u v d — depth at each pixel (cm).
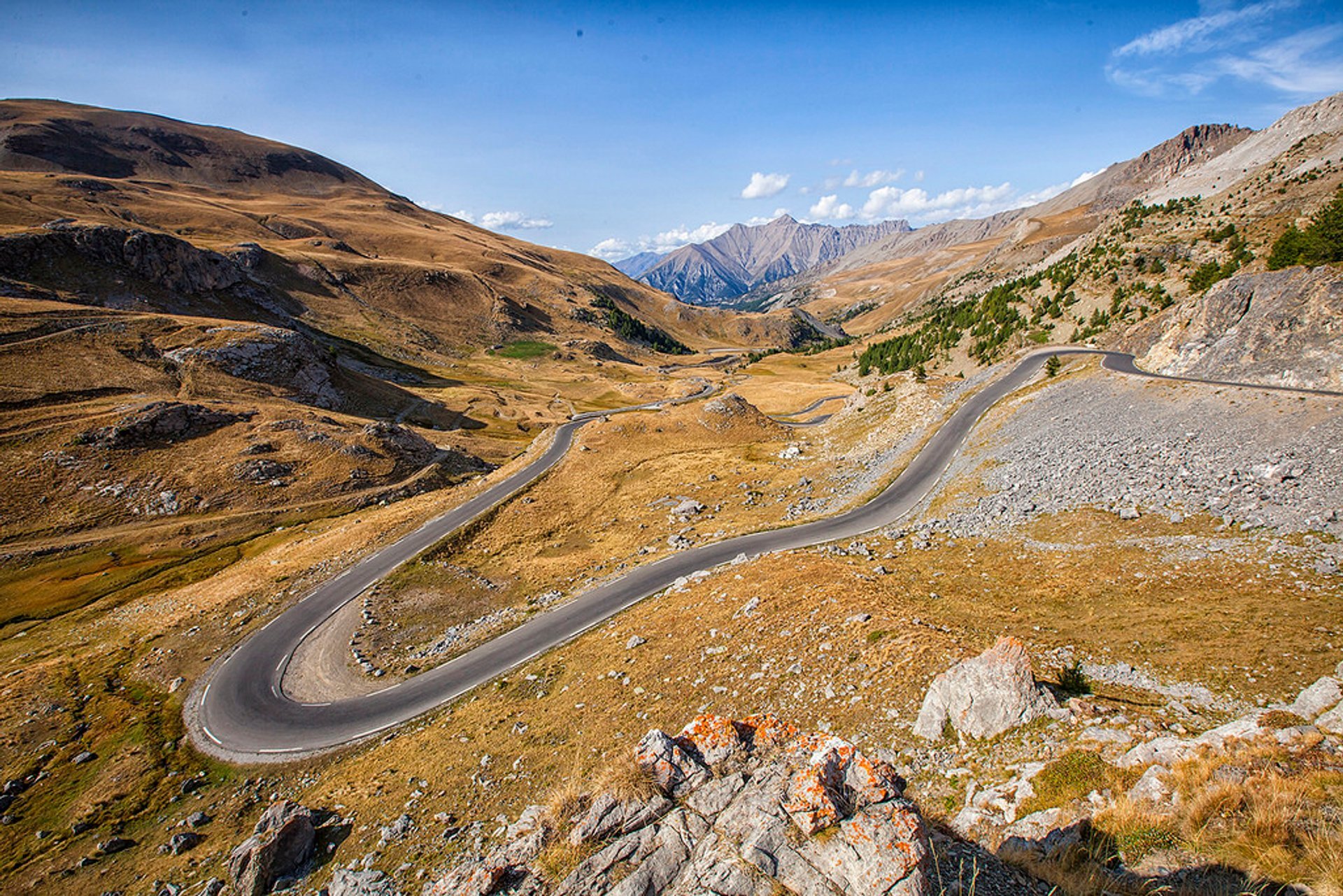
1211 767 1287
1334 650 2088
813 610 3597
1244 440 4525
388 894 2275
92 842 3272
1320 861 976
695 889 1022
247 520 8675
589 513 8475
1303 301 5634
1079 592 3297
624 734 2953
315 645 5281
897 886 952
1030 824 1341
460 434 14175
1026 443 6328
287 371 13075
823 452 10038
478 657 4806
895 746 2108
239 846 2917
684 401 18762
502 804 2733
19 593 6888
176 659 5150
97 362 10888
